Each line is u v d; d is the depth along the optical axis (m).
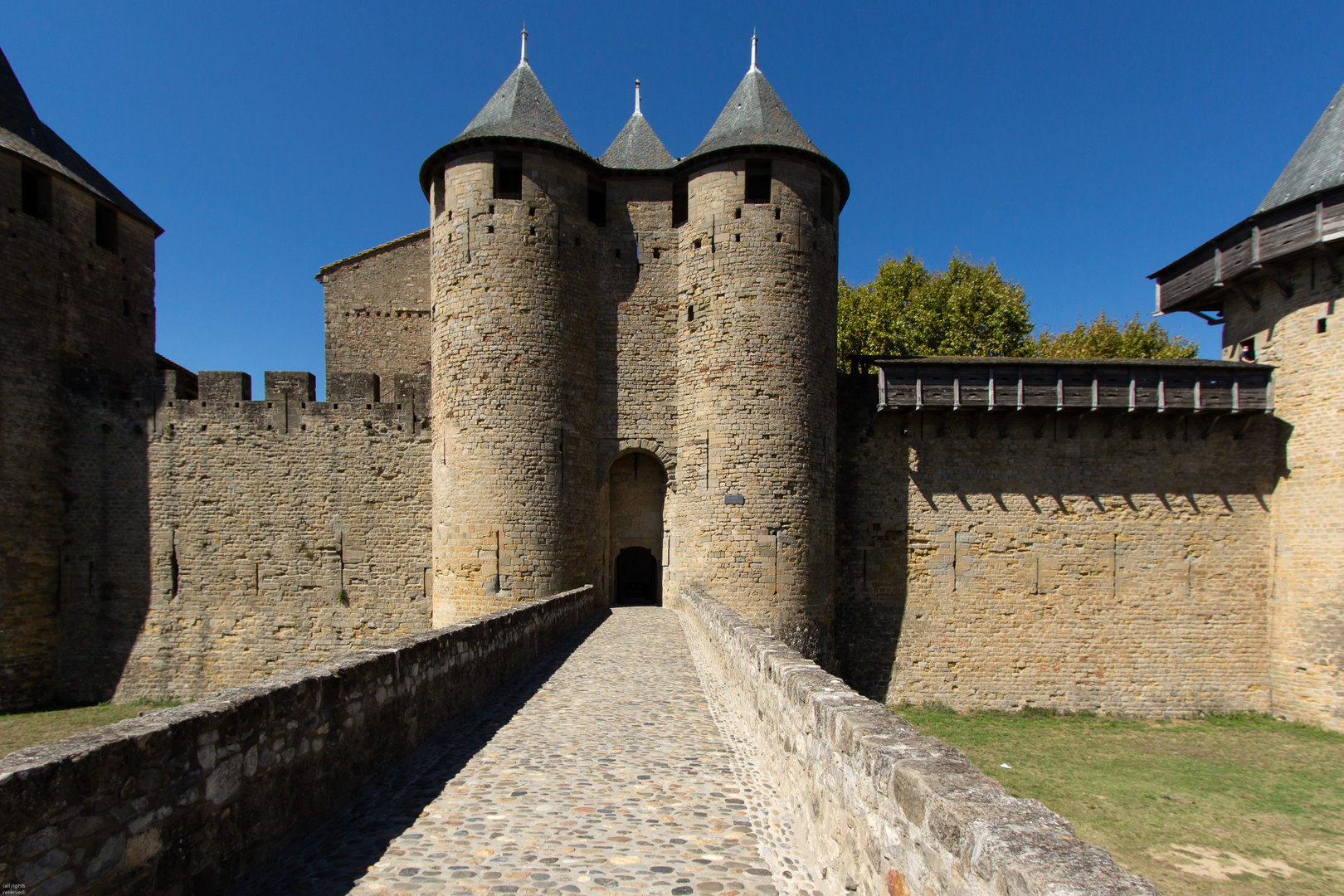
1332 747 15.05
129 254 19.66
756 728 6.29
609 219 17.92
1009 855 2.02
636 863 4.18
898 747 3.09
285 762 4.32
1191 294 19.20
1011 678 18.00
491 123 17.14
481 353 16.27
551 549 16.16
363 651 5.88
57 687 17.84
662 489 17.98
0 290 16.52
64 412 18.00
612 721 7.29
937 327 29.23
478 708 7.81
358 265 23.30
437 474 16.95
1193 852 9.80
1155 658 17.88
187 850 3.45
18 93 17.94
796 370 16.48
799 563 16.28
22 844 2.63
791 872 4.07
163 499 18.44
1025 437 18.31
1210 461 18.06
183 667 18.23
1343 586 16.09
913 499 18.30
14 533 16.81
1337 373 16.16
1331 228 15.67
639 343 17.67
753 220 16.58
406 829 4.66
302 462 18.58
